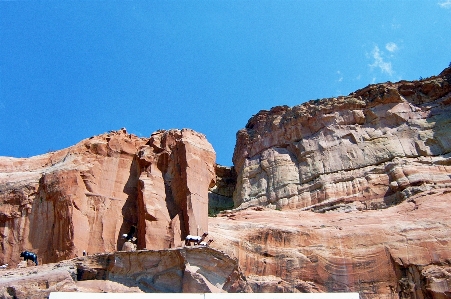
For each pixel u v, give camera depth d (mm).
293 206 59344
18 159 40906
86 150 39969
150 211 36906
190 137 41750
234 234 41062
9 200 37719
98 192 38344
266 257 40562
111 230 37250
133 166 40625
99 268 30578
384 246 41844
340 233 42906
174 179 39844
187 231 36969
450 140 57938
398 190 52938
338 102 66688
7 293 27922
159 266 31188
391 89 64062
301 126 67500
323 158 62281
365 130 62625
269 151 67750
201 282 30469
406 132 60250
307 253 41219
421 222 43344
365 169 58500
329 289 39875
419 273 40062
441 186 50906
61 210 36406
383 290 39969
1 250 36094
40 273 29688
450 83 63781
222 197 74250
